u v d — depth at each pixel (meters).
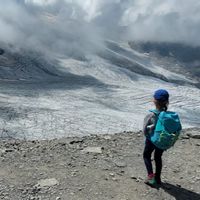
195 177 3.42
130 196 2.87
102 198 2.79
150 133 2.81
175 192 3.02
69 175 3.17
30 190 2.83
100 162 3.57
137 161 3.71
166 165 3.70
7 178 3.03
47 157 3.62
